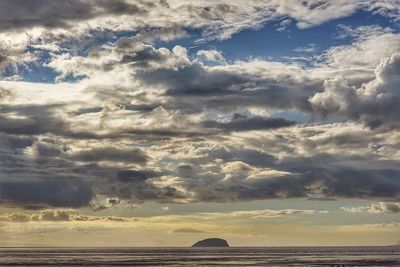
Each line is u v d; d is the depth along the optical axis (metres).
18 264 171.62
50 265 166.00
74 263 177.50
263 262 183.38
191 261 193.50
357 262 180.00
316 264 168.12
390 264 166.50
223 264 171.12
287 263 175.25
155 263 178.12
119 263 178.25
